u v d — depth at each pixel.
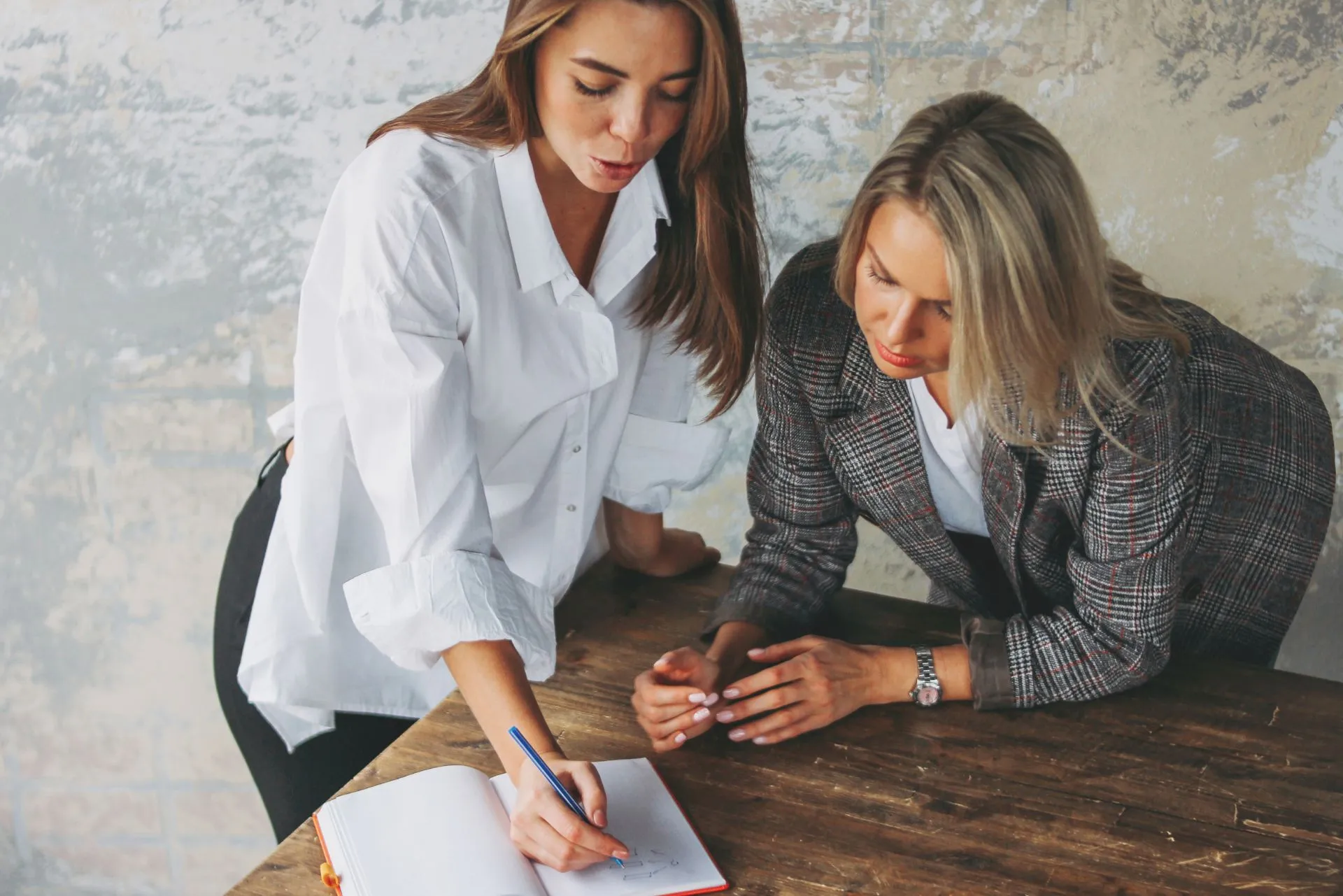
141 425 2.31
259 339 2.23
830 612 1.59
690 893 1.09
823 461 1.54
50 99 2.13
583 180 1.26
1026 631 1.40
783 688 1.34
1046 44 1.90
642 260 1.41
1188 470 1.39
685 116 1.29
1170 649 1.48
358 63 2.05
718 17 1.18
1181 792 1.25
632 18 1.12
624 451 1.63
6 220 2.21
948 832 1.19
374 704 1.57
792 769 1.28
